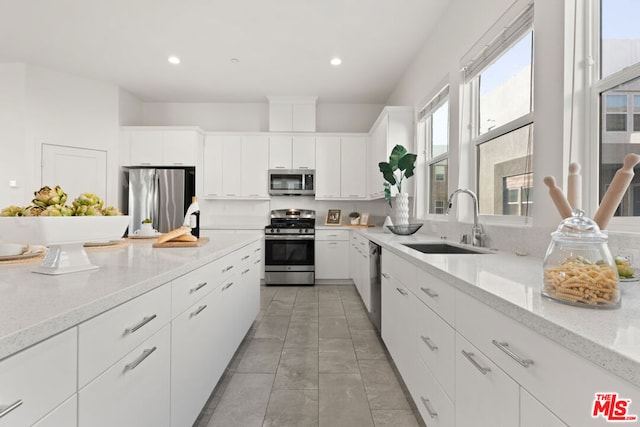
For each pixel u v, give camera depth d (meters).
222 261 1.93
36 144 4.10
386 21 3.11
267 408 1.80
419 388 1.62
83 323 0.79
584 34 1.50
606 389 0.56
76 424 0.76
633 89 1.29
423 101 3.54
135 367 1.01
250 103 5.46
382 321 2.57
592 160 1.47
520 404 0.80
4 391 0.59
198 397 1.55
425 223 3.38
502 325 0.88
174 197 4.70
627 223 1.30
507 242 1.91
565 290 0.80
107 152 4.64
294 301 3.97
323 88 4.81
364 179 5.12
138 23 3.17
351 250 4.79
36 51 3.74
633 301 0.83
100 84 4.59
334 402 1.86
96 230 1.17
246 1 2.82
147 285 1.06
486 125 2.44
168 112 5.43
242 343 2.68
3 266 1.29
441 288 1.33
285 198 5.42
